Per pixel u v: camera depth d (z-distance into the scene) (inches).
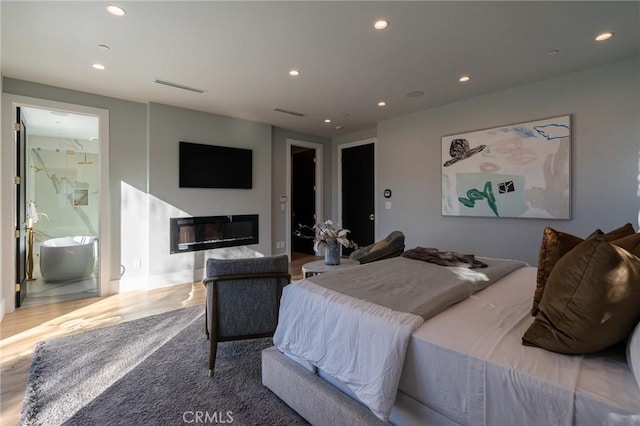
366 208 226.2
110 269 149.6
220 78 127.5
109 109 148.6
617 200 114.5
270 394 70.6
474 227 153.4
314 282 74.1
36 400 68.5
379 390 46.9
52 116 163.3
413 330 49.1
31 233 178.7
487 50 105.0
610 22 88.7
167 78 127.0
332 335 58.5
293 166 268.4
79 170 212.7
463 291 66.1
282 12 83.4
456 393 42.8
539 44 101.3
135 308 129.1
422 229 174.4
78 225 212.1
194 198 173.0
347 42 99.3
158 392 71.4
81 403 67.5
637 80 110.0
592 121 119.2
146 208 158.7
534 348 42.8
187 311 125.3
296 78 127.5
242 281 79.7
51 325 111.3
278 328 71.5
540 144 131.3
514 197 139.1
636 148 110.5
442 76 126.2
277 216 220.5
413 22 88.4
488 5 80.8
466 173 154.3
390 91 142.9
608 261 38.7
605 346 39.5
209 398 69.2
